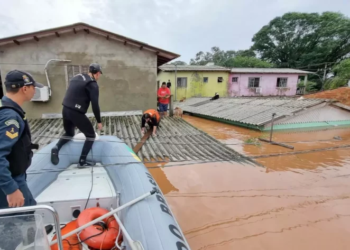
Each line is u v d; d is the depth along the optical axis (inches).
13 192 48.2
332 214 120.0
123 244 65.4
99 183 96.7
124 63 320.5
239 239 100.7
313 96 471.5
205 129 345.4
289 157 209.0
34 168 90.2
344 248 95.8
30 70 290.7
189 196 136.3
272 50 1300.4
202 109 493.7
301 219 115.6
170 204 127.6
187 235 102.8
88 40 302.2
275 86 864.3
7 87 53.4
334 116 382.6
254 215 118.3
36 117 304.5
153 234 58.5
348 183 156.8
